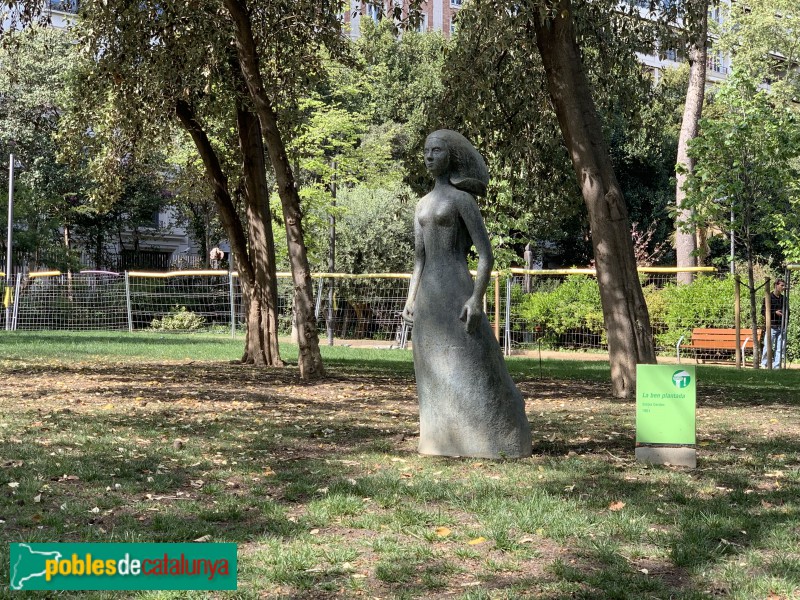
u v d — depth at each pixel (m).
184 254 47.09
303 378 14.56
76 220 40.38
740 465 7.09
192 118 17.62
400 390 13.02
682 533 4.90
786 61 41.00
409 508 5.38
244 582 4.02
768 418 10.23
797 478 6.54
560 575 4.18
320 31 17.09
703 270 23.89
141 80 16.48
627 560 4.45
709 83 44.94
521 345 26.33
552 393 13.03
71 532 4.72
